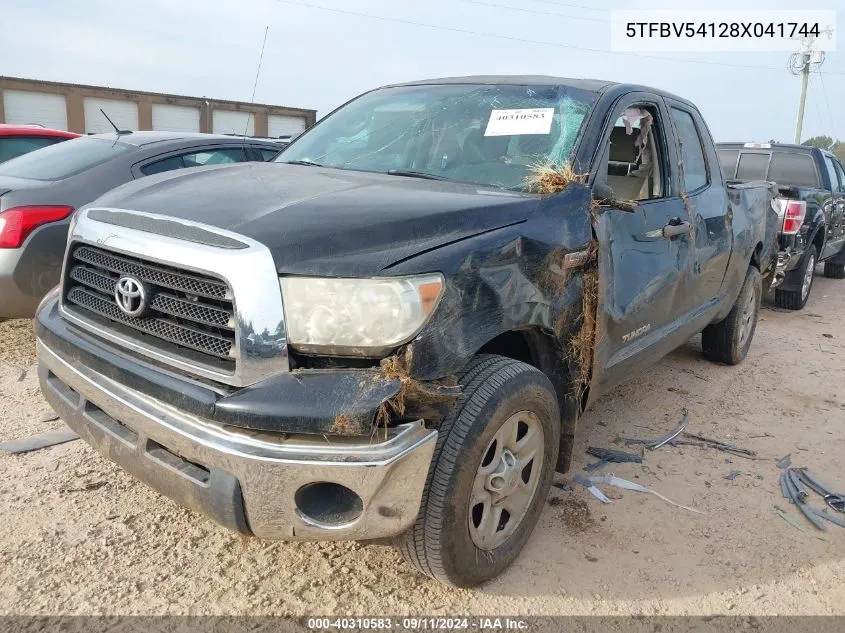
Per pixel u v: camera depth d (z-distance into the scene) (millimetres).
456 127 3520
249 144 6301
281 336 2145
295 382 2123
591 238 3008
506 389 2549
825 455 4141
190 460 2238
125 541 2908
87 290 2664
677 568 2945
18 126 7320
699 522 3307
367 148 3654
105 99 32875
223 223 2305
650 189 3926
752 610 2719
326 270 2172
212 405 2129
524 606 2660
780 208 7457
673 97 4305
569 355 2990
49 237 4594
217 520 2240
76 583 2641
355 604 2621
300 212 2395
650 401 4879
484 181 3174
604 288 3113
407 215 2430
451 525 2432
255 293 2133
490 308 2471
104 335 2500
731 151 9688
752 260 5613
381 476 2113
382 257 2238
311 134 4070
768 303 8906
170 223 2352
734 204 4930
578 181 3078
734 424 4551
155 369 2326
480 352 2871
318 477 2096
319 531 2211
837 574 2967
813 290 10234
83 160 5230
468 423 2424
